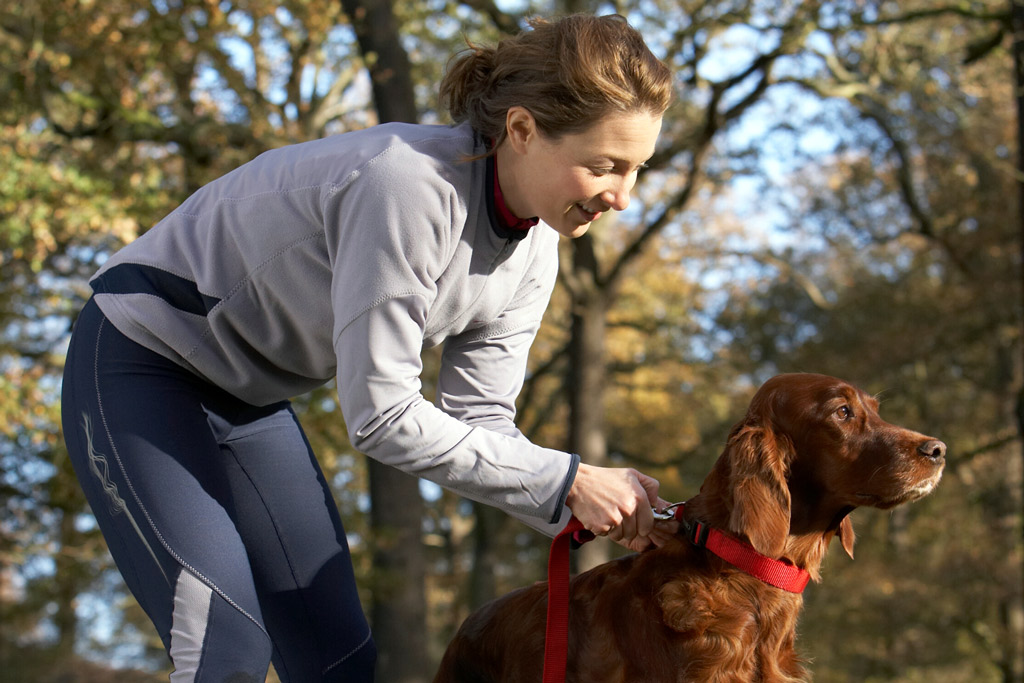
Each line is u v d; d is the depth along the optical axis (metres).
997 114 14.20
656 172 13.10
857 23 10.66
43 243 7.84
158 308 1.93
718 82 11.80
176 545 1.82
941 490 17.20
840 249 16.38
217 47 10.10
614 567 2.37
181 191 9.55
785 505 2.20
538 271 2.16
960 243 14.89
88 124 9.96
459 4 11.91
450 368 2.21
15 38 8.91
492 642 2.42
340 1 10.56
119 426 1.88
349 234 1.79
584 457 13.05
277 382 2.07
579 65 1.71
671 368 19.66
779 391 2.36
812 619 16.19
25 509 10.15
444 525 20.61
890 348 15.67
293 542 2.13
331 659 2.14
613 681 2.23
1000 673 15.92
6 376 8.20
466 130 1.91
